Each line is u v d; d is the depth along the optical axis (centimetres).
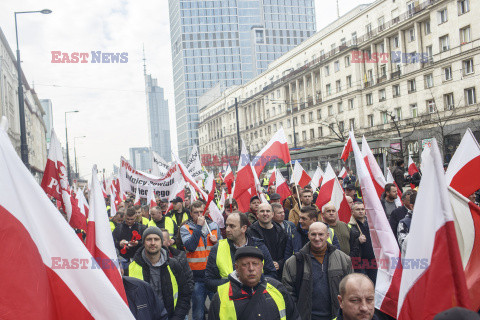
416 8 4203
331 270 460
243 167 834
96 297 265
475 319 179
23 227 248
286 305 377
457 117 3750
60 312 262
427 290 287
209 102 12238
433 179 291
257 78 8338
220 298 373
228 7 14362
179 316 458
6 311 234
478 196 831
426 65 4106
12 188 248
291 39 13825
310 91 6309
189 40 14312
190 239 622
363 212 634
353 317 300
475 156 407
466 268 359
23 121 1573
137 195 1136
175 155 922
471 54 3631
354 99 5228
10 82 4353
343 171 1527
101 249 328
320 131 6138
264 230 612
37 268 250
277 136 867
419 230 296
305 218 571
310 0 14175
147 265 460
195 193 980
